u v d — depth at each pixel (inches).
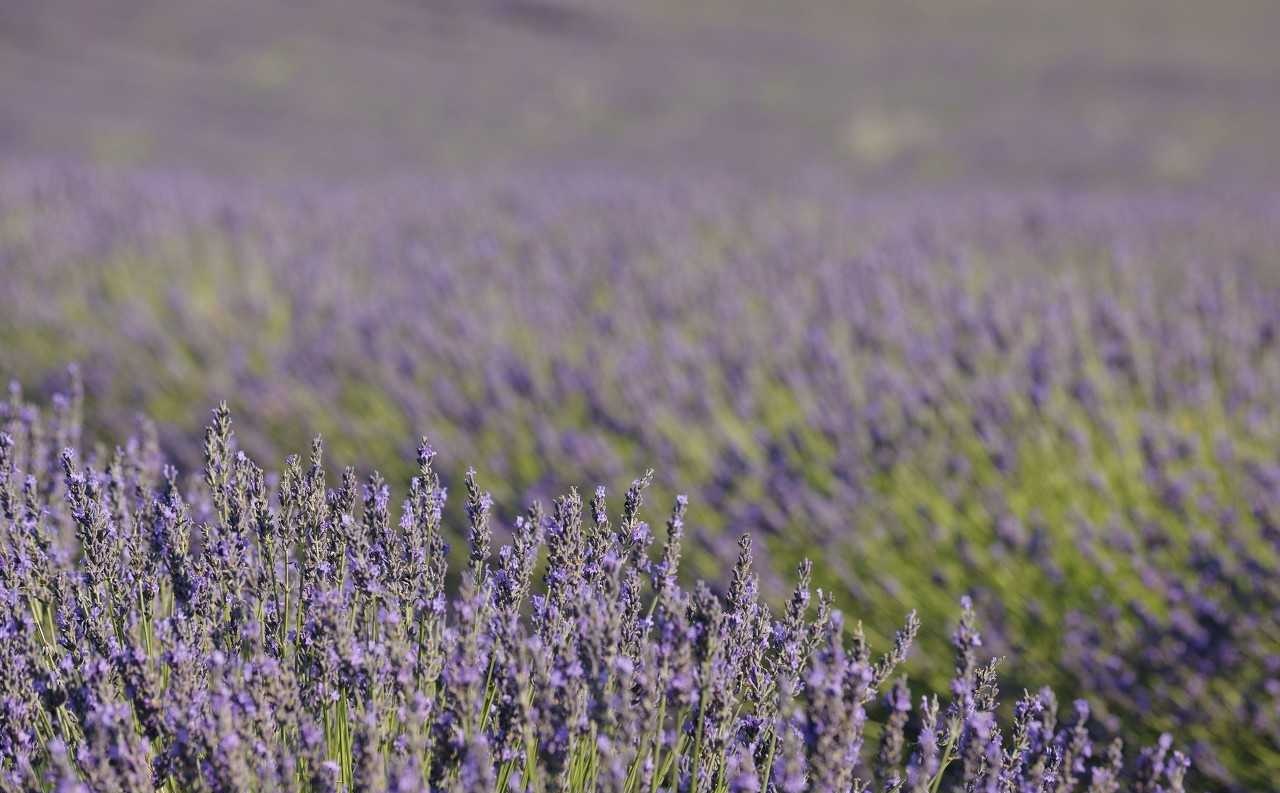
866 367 502.3
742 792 184.9
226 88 2390.5
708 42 3056.1
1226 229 799.1
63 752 169.5
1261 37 3225.9
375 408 527.2
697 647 196.4
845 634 360.8
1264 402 443.2
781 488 406.3
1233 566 351.3
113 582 235.5
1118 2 3627.0
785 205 925.8
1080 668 331.6
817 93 2541.8
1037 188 1455.5
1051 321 495.2
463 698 190.2
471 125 2201.0
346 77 2534.5
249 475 235.5
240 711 193.0
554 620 220.4
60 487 302.4
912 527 407.8
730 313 569.9
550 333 564.7
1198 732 320.2
